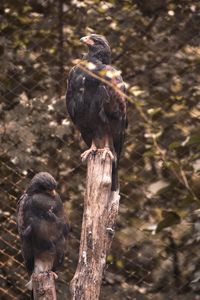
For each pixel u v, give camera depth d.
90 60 11.37
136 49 13.13
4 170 12.84
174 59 13.03
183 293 12.48
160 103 12.73
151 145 12.22
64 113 13.01
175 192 12.23
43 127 12.98
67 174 12.84
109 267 12.62
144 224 12.59
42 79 13.15
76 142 12.91
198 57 13.02
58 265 10.87
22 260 12.56
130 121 12.73
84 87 11.09
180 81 12.91
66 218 10.91
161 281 12.55
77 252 12.49
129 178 12.67
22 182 12.79
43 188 10.77
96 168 9.42
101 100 10.98
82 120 11.24
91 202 9.13
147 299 12.55
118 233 12.67
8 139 12.95
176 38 13.12
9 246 12.59
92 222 9.04
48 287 9.10
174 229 12.31
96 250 8.94
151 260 12.60
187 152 11.93
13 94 13.09
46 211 10.71
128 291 12.57
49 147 12.91
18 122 13.00
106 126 11.12
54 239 10.76
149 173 12.62
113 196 9.44
